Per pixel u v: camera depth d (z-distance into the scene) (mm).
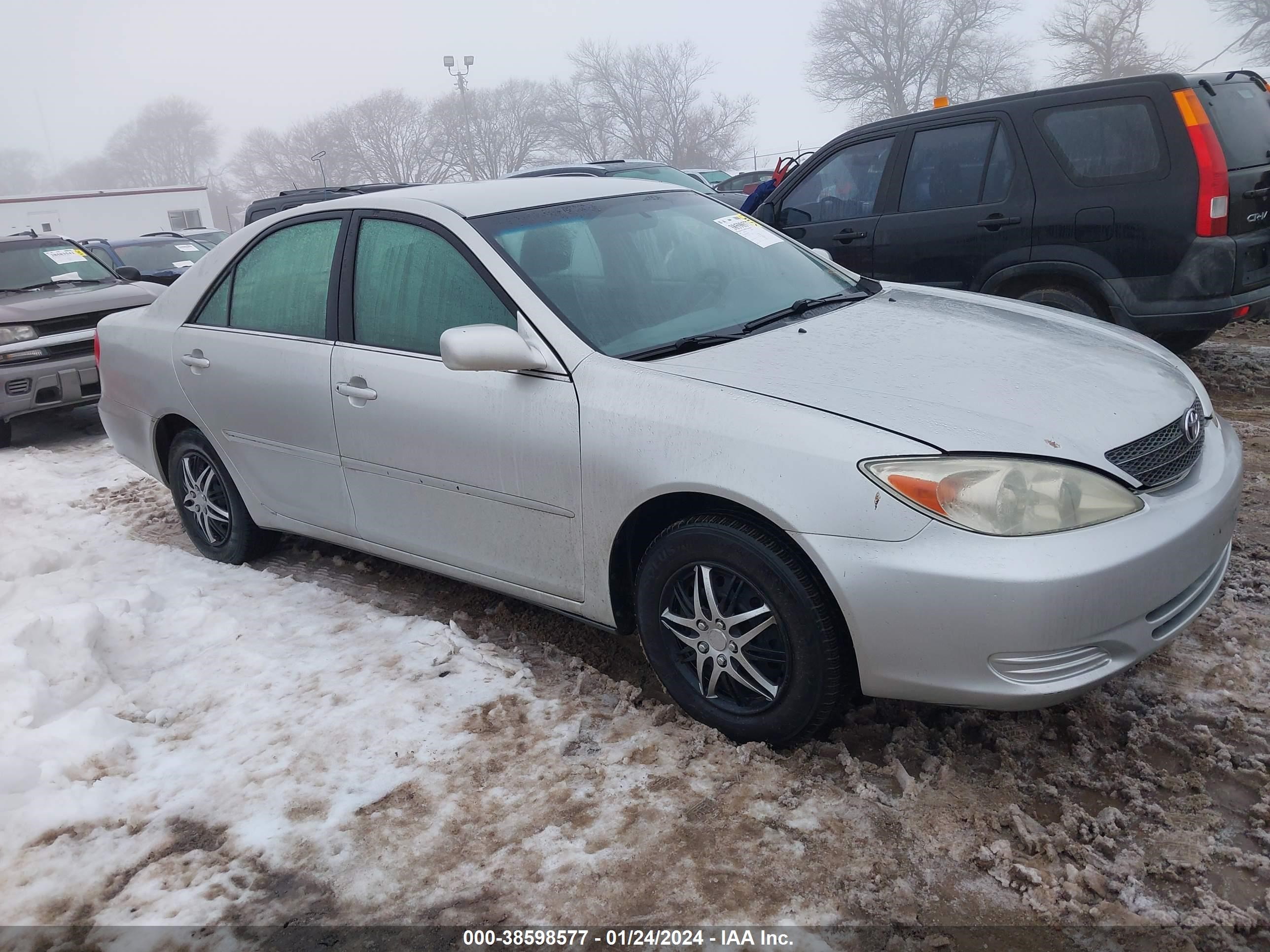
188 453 4711
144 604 4207
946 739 2900
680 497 2938
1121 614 2520
